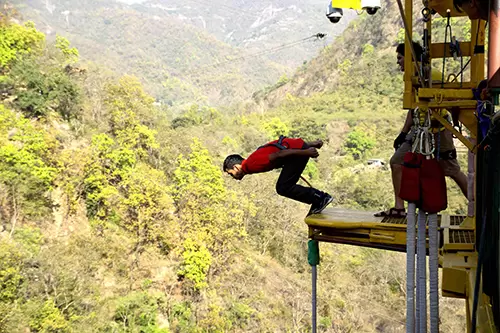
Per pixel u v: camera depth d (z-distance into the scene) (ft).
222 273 131.44
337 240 15.35
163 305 117.80
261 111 467.93
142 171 150.61
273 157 15.61
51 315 92.84
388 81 416.05
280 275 141.79
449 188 153.99
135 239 130.11
